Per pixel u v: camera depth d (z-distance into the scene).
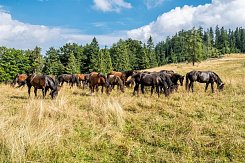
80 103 14.12
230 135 8.37
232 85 21.58
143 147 7.65
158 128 9.45
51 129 7.83
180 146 7.55
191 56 75.12
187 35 79.44
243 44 141.38
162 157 6.83
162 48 134.75
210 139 8.13
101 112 11.00
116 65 85.38
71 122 9.54
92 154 7.06
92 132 8.70
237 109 12.48
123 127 9.52
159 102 14.27
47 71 80.94
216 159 6.67
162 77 16.88
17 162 5.98
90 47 92.69
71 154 6.90
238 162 6.56
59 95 17.67
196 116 11.30
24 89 23.86
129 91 20.75
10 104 13.83
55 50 85.12
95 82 18.75
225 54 116.38
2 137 6.89
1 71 63.06
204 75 19.39
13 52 66.75
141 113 11.72
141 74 17.52
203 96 16.98
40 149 6.62
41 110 9.59
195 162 6.57
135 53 106.69
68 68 79.94
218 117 11.08
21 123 8.28
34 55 77.50
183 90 20.73
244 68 51.91
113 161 6.69
